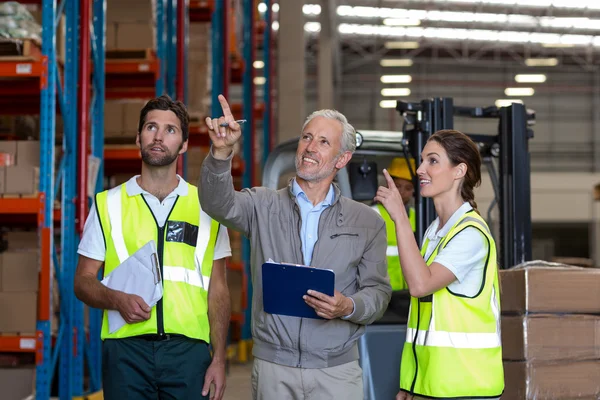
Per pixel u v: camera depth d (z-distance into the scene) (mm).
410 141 4535
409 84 27109
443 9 22578
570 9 22594
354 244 3029
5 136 6062
